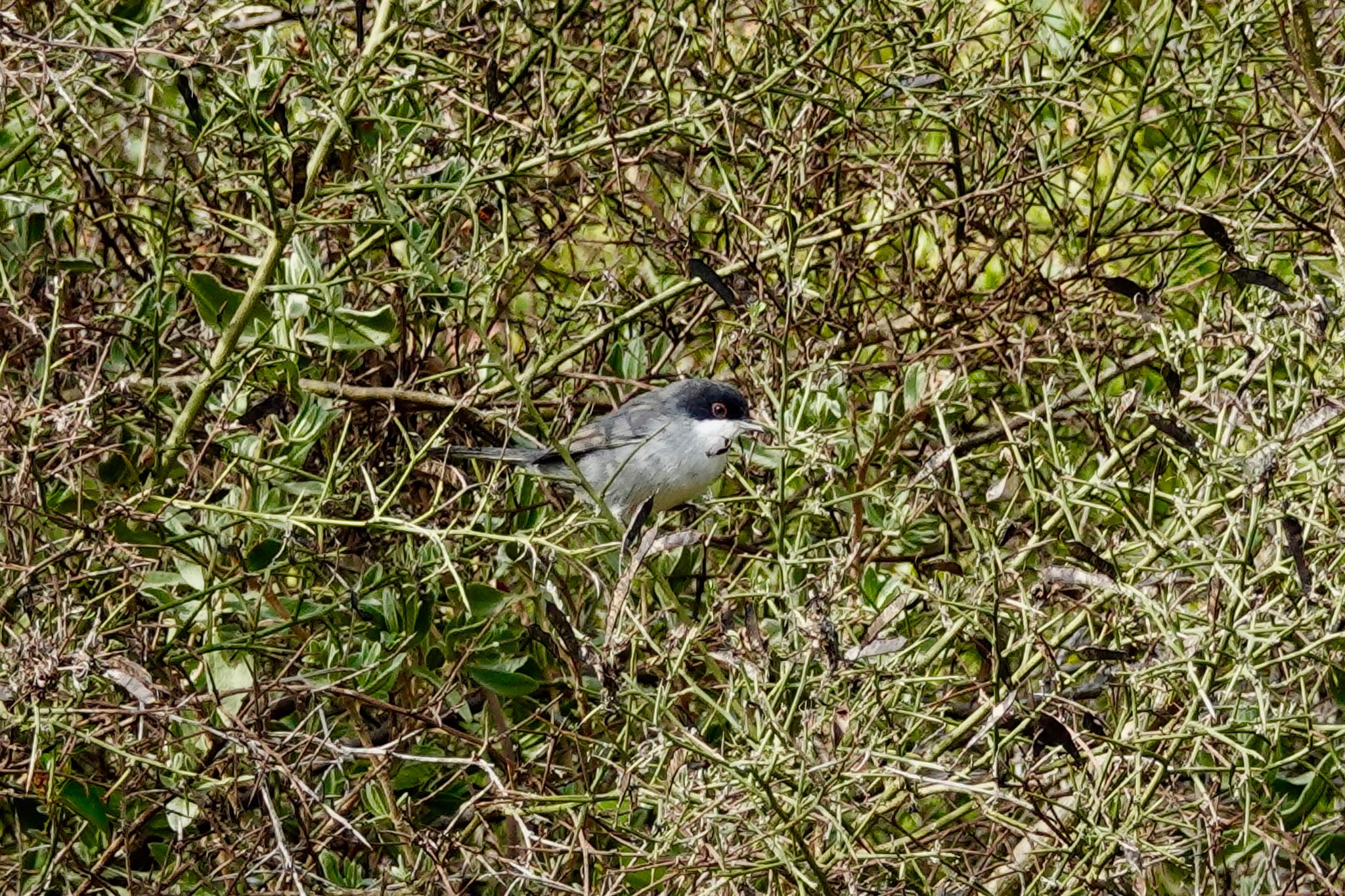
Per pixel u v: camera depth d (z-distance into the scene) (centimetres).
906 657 858
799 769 735
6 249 962
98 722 827
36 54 792
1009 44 1116
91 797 773
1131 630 861
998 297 1114
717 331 1237
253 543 880
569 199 1173
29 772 694
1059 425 1160
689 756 804
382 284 976
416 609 870
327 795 856
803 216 1130
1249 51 1099
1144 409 812
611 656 776
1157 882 877
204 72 1001
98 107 1046
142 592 824
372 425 1045
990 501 950
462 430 1085
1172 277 1130
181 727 816
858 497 890
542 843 756
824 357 1008
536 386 1169
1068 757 806
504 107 1157
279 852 713
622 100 1071
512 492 989
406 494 1045
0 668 735
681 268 1109
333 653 875
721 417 1116
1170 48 1201
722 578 1012
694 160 1182
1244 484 745
